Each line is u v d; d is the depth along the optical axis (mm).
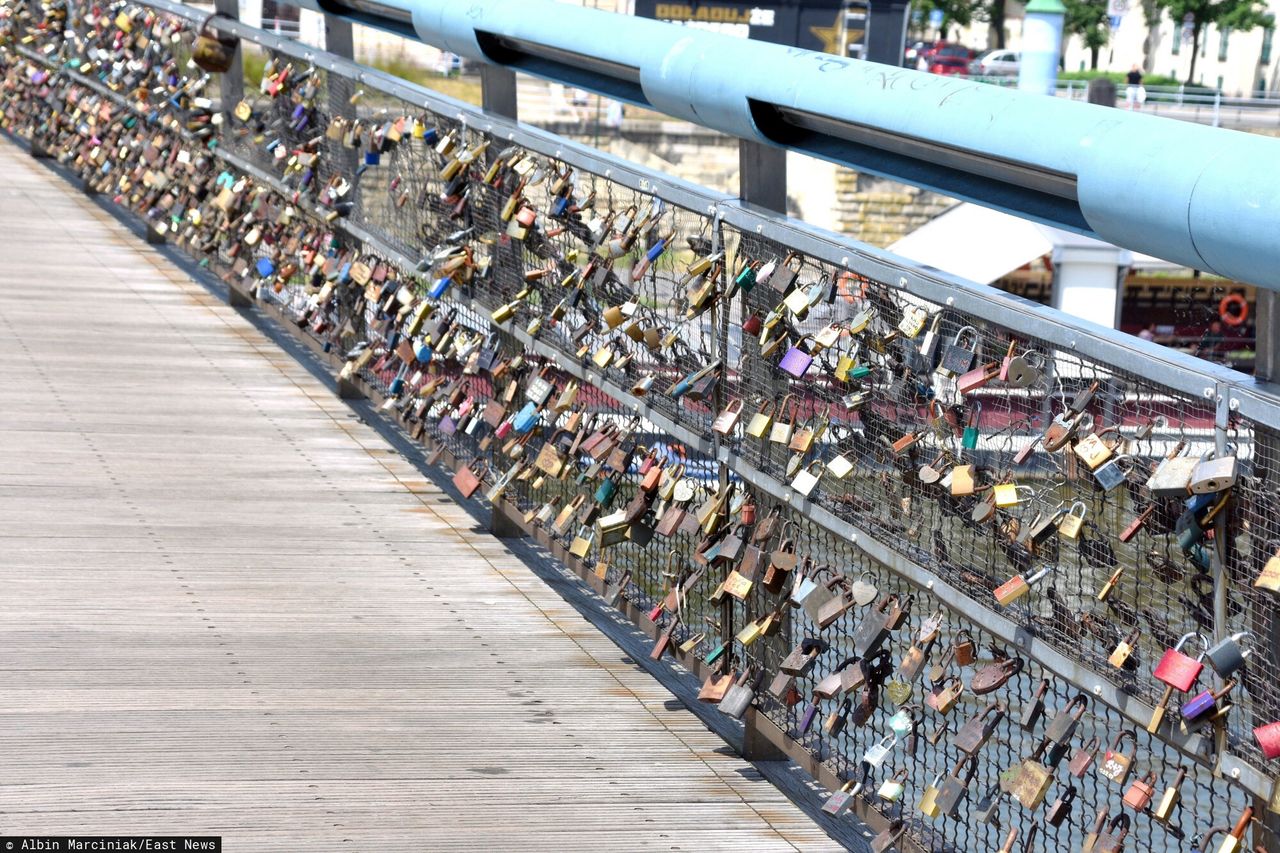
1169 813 4047
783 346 5844
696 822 5953
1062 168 4145
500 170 8484
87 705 6637
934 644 5520
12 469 10250
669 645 7133
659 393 6996
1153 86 72125
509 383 8758
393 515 9859
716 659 6660
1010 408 4629
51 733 6324
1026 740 5355
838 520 5609
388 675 7242
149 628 7617
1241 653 3789
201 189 15438
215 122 14820
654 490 6930
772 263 5910
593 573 7754
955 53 82000
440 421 9695
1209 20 109062
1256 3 107625
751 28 55719
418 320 9648
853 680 5355
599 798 6098
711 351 6480
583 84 7668
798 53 5602
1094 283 37969
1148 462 4086
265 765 6172
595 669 7512
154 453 10875
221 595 8188
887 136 5039
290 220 13008
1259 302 3811
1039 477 4520
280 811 5777
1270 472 3719
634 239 6930
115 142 19281
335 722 6656
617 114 56219
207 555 8828
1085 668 4371
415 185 9945
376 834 5652
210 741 6359
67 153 22234
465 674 7328
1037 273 40000
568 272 7781
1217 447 3830
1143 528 4129
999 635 4754
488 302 8969
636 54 6570
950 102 4645
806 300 5645
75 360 13422
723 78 5887
